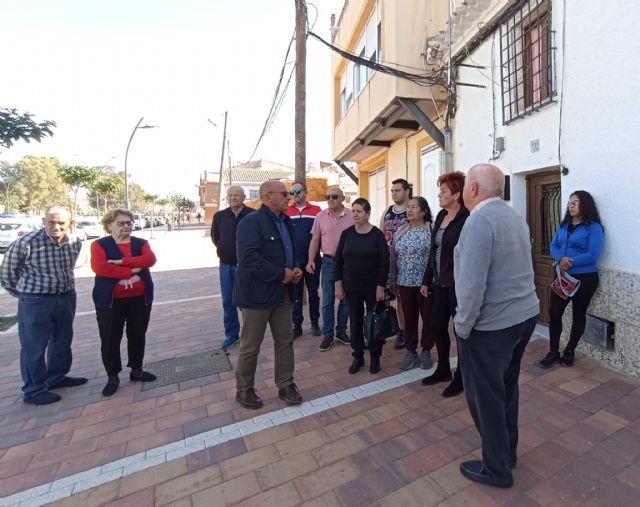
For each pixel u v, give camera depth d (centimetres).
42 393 334
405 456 241
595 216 342
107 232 353
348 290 360
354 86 936
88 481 229
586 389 312
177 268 1242
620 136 326
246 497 212
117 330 345
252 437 268
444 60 587
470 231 196
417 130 743
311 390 335
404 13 595
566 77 375
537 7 402
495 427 205
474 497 204
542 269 460
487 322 199
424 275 346
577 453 236
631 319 327
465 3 489
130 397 337
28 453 260
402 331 426
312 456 245
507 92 464
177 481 227
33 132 471
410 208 365
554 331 356
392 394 322
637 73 309
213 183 4756
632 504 195
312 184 1216
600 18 337
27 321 330
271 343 461
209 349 455
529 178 464
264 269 290
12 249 327
